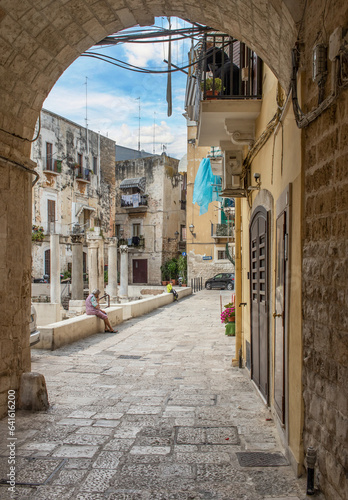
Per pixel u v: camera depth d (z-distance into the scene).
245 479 3.48
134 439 4.39
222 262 34.97
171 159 44.88
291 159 3.90
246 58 6.73
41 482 3.47
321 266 3.01
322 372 2.99
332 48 2.70
